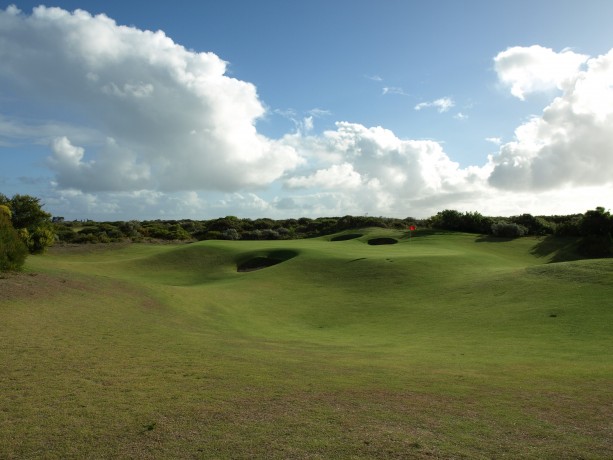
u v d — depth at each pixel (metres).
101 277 28.83
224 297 30.31
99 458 6.85
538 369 13.42
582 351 15.81
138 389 10.02
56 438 7.45
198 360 13.08
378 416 8.93
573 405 9.91
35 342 13.33
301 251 48.91
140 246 68.44
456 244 58.12
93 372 11.07
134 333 16.36
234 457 6.97
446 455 7.25
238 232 86.50
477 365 14.13
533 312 21.75
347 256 43.41
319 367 13.18
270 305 29.28
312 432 8.00
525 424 8.72
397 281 33.25
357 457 7.07
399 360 15.02
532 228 65.69
